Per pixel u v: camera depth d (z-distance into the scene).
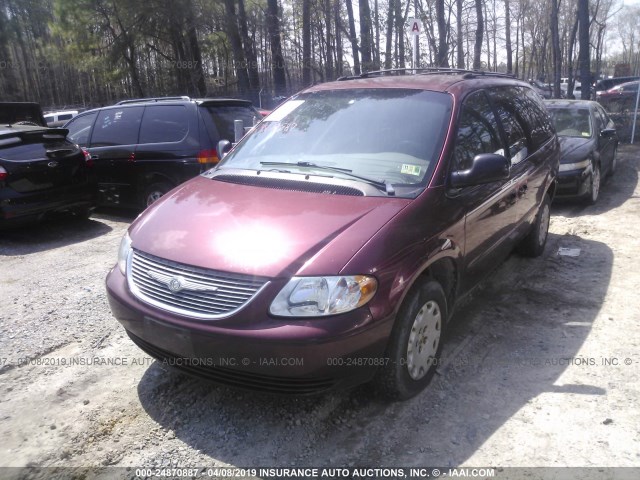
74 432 3.21
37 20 34.44
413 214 3.26
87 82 40.69
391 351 3.13
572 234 7.04
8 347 4.22
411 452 2.97
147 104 8.34
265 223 3.18
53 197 7.53
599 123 9.56
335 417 3.27
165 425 3.24
